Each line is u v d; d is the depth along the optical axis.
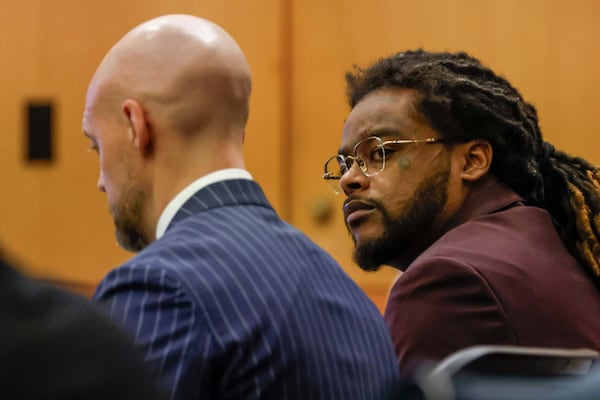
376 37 8.65
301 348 3.21
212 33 3.64
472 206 4.35
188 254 3.23
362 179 4.39
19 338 1.90
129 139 3.60
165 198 3.56
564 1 8.28
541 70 8.33
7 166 9.52
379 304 8.38
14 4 9.44
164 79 3.55
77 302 2.00
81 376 1.92
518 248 4.10
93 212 9.43
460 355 1.99
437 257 4.02
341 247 8.73
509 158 4.36
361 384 3.39
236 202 3.50
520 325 3.91
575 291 4.09
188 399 3.03
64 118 9.41
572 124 8.30
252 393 3.10
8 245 9.52
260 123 8.84
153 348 3.05
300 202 8.83
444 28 8.48
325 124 8.77
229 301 3.15
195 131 3.55
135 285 3.14
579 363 2.29
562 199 4.43
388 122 4.34
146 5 9.13
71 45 9.35
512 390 1.70
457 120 4.31
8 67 9.47
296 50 8.80
